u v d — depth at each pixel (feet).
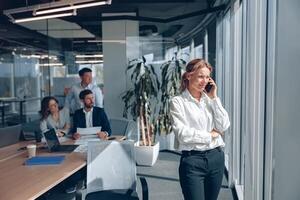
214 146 6.65
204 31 18.47
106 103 19.01
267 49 6.98
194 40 18.63
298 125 5.14
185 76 6.89
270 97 6.72
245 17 10.36
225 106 14.87
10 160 8.79
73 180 10.91
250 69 8.72
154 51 18.81
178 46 18.72
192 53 18.51
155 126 16.74
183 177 6.68
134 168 8.57
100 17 18.95
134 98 17.39
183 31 18.75
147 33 18.92
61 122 12.12
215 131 6.83
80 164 8.20
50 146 9.62
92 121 11.91
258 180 7.88
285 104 5.18
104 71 19.08
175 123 6.68
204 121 6.76
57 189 12.08
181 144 6.66
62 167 7.95
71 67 20.77
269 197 6.71
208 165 6.57
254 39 8.08
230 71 13.34
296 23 4.97
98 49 19.72
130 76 18.70
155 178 14.14
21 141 11.71
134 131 16.26
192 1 17.85
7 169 7.87
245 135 9.79
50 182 6.82
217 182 6.77
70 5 11.68
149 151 15.97
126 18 18.69
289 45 5.06
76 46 20.53
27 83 21.84
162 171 15.16
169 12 19.80
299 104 5.11
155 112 16.84
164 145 18.95
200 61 6.73
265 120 7.20
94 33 20.03
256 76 7.98
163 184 13.32
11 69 22.20
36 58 21.65
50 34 21.24
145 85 16.53
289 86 5.13
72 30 20.70
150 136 16.72
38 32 21.45
